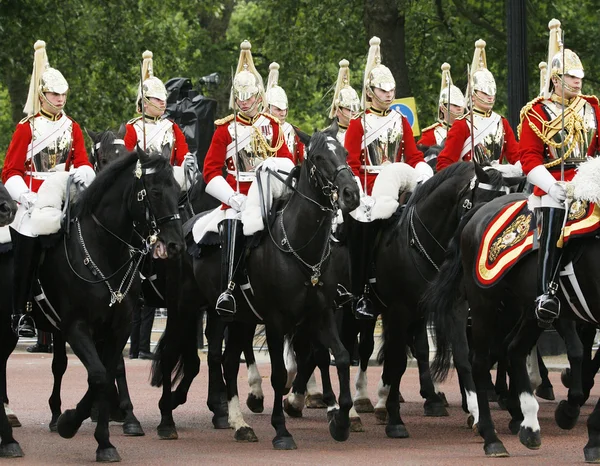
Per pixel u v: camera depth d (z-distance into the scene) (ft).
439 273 51.83
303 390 61.93
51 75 54.13
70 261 48.75
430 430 56.49
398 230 55.93
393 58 135.95
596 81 146.92
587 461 45.57
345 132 67.82
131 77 166.81
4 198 45.83
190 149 88.22
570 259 45.60
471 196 53.93
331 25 155.12
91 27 162.30
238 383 78.23
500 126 62.03
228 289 53.11
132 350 94.22
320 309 51.85
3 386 51.93
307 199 50.93
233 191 54.80
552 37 49.80
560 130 47.39
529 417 48.91
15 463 47.85
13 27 145.59
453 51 151.74
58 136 54.24
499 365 63.05
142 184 47.60
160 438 55.06
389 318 55.93
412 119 88.58
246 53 58.80
